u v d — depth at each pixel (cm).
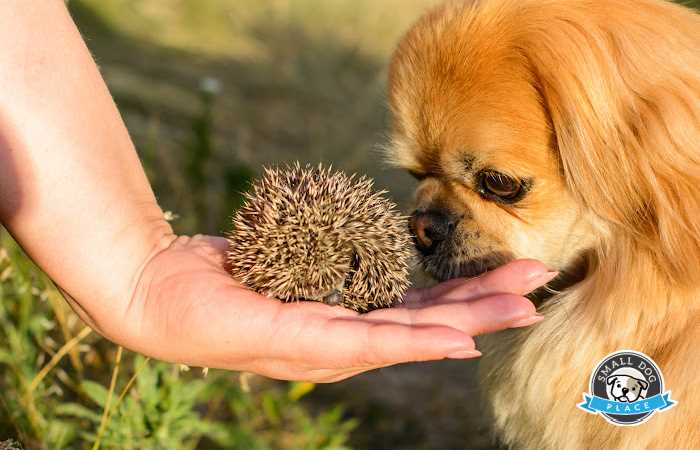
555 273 39
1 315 50
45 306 55
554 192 44
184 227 70
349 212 38
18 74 37
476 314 36
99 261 38
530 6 44
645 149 42
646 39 42
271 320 36
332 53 132
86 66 39
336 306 37
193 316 36
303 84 118
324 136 100
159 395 47
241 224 38
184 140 87
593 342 44
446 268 46
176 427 47
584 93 42
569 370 45
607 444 44
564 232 45
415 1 160
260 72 121
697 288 42
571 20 43
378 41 139
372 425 63
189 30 133
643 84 42
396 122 47
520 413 47
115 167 39
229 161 87
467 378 70
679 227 41
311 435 53
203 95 83
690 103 42
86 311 38
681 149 41
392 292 39
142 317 38
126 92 98
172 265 38
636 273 43
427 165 47
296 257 37
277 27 140
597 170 42
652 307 43
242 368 38
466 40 44
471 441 62
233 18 140
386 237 39
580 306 45
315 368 36
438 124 45
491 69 44
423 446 61
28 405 47
